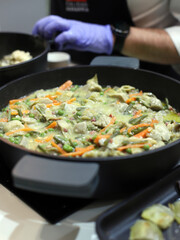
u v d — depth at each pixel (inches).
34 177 19.4
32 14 63.4
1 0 57.9
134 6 41.8
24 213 22.6
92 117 27.6
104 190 22.3
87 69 32.2
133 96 30.4
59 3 45.6
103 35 38.2
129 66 32.3
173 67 44.8
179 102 29.4
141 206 22.3
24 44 37.2
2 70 30.0
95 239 21.4
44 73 31.2
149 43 40.1
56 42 35.9
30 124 27.2
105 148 23.5
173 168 23.9
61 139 25.3
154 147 24.6
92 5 43.6
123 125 26.8
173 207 22.2
